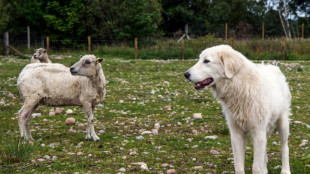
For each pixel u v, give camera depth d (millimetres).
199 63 5297
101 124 9141
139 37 36562
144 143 7398
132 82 15805
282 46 27031
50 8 38812
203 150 6949
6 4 40312
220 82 5207
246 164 6203
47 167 5969
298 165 6000
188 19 46688
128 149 7031
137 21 35812
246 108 5004
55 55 29375
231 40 29922
